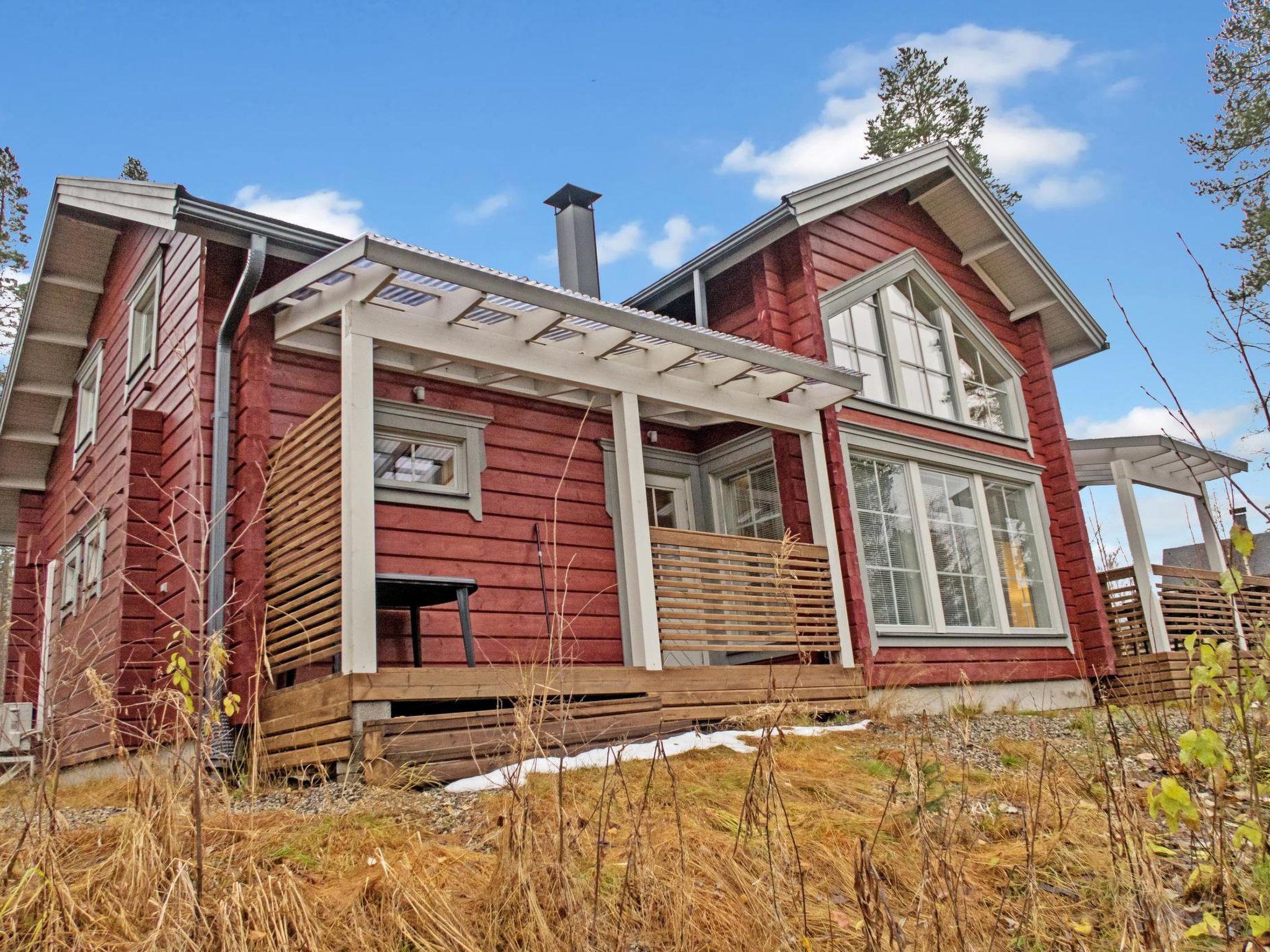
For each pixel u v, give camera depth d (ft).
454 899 11.03
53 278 33.27
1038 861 12.78
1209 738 9.24
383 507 25.05
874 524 30.09
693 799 15.20
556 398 29.09
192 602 21.75
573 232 37.22
